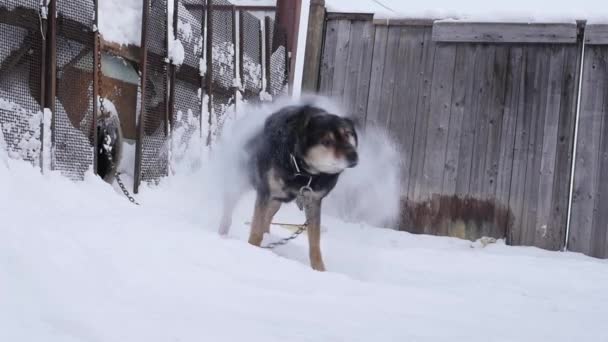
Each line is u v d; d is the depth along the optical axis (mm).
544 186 6844
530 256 6070
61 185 4430
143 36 5605
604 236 6609
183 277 2818
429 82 7340
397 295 3170
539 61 6953
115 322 2139
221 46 7047
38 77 4469
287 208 7289
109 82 5535
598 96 6734
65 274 2469
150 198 5574
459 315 2912
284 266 3430
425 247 6566
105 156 5254
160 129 5969
